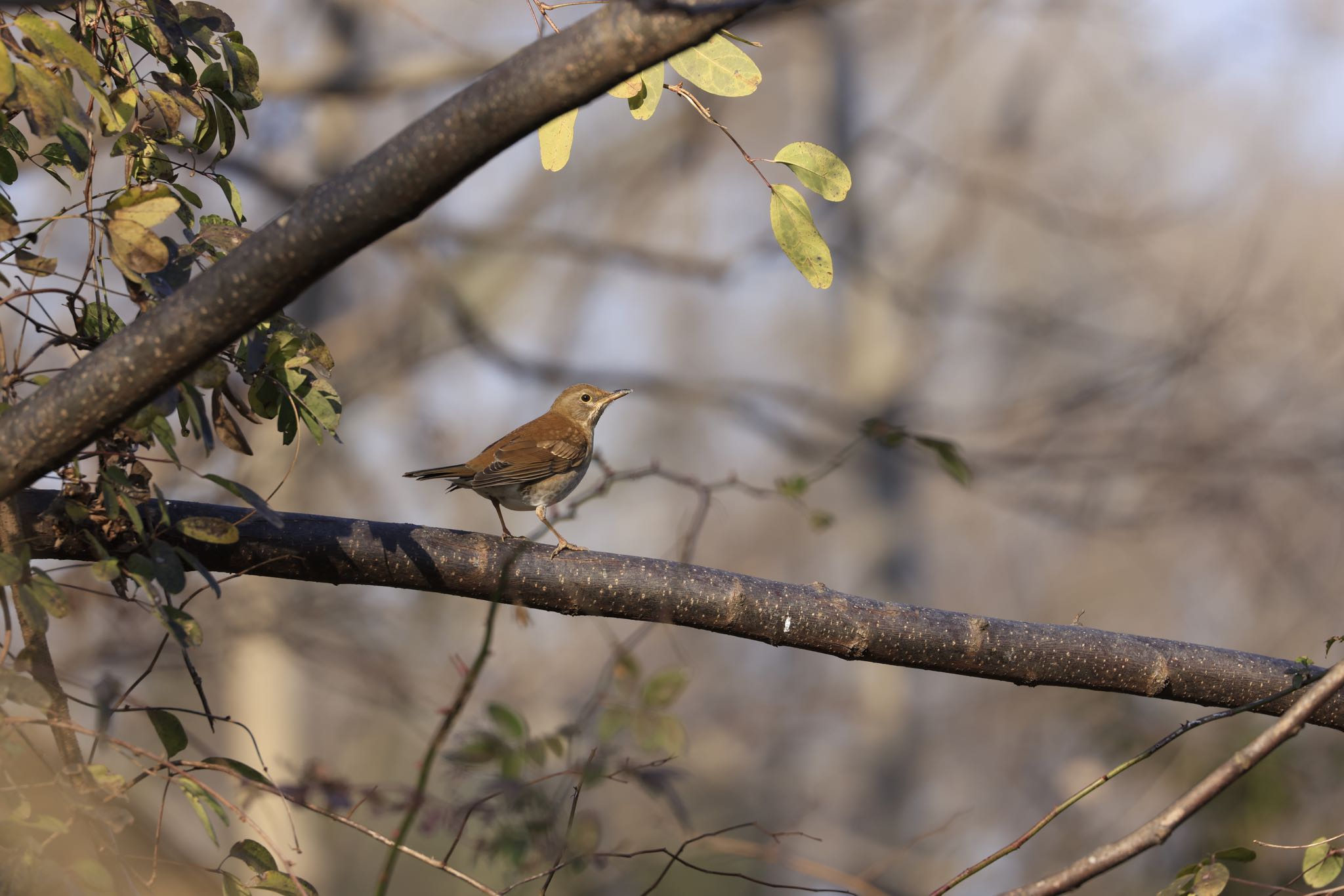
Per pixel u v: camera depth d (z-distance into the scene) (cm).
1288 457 1806
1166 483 1786
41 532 446
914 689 2366
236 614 1240
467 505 1845
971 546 3350
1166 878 1330
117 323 474
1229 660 573
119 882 406
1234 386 1948
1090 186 2472
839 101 2328
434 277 1534
